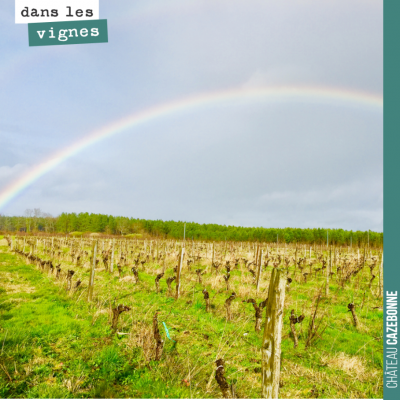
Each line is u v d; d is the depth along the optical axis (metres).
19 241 36.62
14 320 7.54
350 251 31.39
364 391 4.68
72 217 100.69
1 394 4.36
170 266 18.30
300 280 13.72
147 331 6.11
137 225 92.25
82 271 15.91
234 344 6.43
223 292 11.54
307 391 4.64
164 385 4.66
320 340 6.77
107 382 4.73
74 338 6.55
